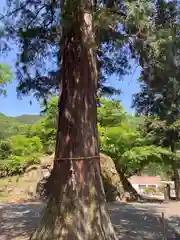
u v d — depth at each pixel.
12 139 25.36
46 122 22.81
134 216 11.95
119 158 19.42
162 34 6.49
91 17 6.74
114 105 20.77
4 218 11.24
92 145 6.89
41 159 20.08
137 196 19.72
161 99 9.41
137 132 20.47
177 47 6.72
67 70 7.09
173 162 19.73
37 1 7.98
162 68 7.07
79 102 6.93
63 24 6.69
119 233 8.70
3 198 17.33
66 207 6.46
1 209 13.77
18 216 11.73
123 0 6.26
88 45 6.81
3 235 8.34
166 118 10.69
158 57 6.79
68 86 7.02
